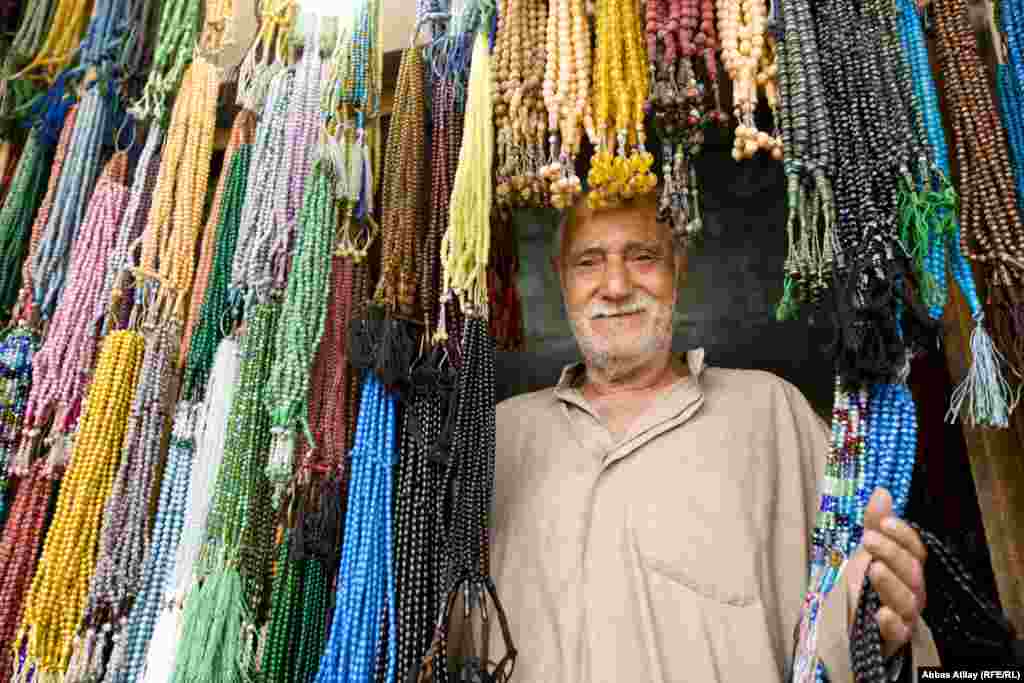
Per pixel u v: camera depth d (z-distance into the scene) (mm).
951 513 1404
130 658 1157
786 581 1138
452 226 1087
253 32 1768
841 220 957
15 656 1184
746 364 1838
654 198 1398
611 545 1160
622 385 1416
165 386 1327
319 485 1212
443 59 1313
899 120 962
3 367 1425
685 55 1023
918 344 908
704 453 1221
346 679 1021
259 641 1132
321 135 1262
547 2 1181
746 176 1829
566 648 1094
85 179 1533
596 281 1386
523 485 1304
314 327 1173
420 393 1139
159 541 1225
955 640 956
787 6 1022
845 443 926
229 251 1404
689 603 1082
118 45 1570
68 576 1206
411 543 1074
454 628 1170
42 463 1386
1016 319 949
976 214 979
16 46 1655
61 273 1487
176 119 1436
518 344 1483
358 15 1336
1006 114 1062
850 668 852
